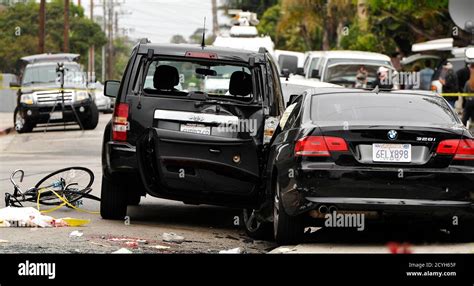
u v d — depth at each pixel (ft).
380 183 69.67
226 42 217.36
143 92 85.46
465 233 73.82
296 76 192.54
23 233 79.87
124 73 85.97
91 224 86.63
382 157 70.08
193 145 83.20
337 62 208.54
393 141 70.08
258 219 81.35
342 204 69.72
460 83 190.19
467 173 70.03
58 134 223.92
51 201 95.76
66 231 81.51
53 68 246.47
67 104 234.58
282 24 432.66
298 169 70.79
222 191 83.76
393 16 283.38
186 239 80.64
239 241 81.10
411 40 295.48
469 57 114.32
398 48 300.40
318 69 214.69
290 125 77.46
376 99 76.13
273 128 84.53
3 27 487.61
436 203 69.67
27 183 120.37
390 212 69.72
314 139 70.74
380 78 196.65
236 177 83.61
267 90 85.56
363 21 354.95
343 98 76.33
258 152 84.02
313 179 70.18
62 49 512.22
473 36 113.60
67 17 419.13
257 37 225.76
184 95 86.22
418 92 77.92
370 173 69.67
